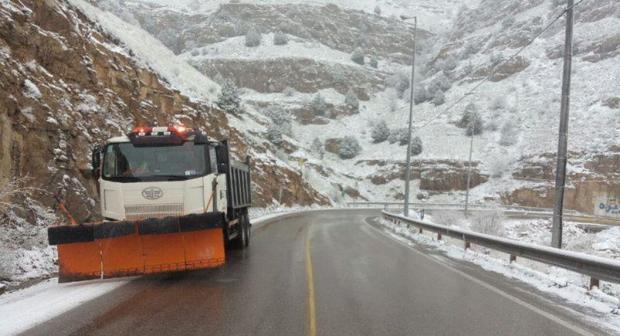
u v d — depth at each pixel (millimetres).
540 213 56375
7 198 13141
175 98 38469
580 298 8883
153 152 11008
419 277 11172
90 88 23062
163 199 10688
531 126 80625
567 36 13570
